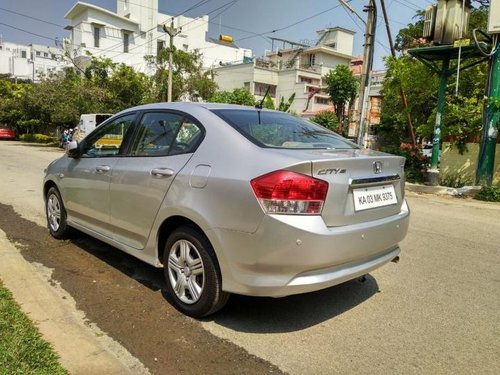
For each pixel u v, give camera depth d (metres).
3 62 70.06
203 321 3.37
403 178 3.77
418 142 16.03
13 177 11.16
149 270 4.42
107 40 44.19
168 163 3.56
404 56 14.66
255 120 3.70
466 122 12.45
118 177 4.02
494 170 11.47
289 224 2.80
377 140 21.78
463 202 10.06
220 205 3.05
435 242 6.04
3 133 35.75
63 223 5.22
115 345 2.97
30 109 30.17
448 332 3.33
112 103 27.86
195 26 53.69
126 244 4.04
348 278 3.15
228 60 58.38
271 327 3.32
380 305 3.79
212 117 3.54
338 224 3.04
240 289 3.02
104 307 3.55
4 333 2.80
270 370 2.75
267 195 2.84
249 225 2.90
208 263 3.19
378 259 3.44
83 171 4.61
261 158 3.02
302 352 2.98
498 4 10.52
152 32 47.94
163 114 3.96
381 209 3.42
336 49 57.69
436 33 11.39
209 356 2.88
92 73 30.45
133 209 3.84
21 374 2.38
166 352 2.90
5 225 5.98
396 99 17.83
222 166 3.15
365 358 2.93
